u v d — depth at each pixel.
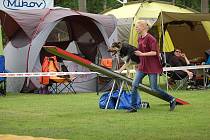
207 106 22.42
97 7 87.44
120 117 19.02
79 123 17.62
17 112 21.00
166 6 43.59
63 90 31.77
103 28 32.84
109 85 32.41
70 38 34.56
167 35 42.00
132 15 41.44
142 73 20.16
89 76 32.53
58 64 32.22
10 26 32.16
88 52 33.94
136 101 20.53
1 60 29.41
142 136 14.92
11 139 13.57
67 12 32.22
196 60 37.25
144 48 19.89
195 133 15.40
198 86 33.03
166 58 33.03
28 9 33.25
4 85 29.53
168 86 33.12
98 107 22.47
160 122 17.66
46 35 31.02
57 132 15.71
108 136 14.95
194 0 91.50
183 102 22.98
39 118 19.03
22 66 31.41
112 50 23.98
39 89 30.80
